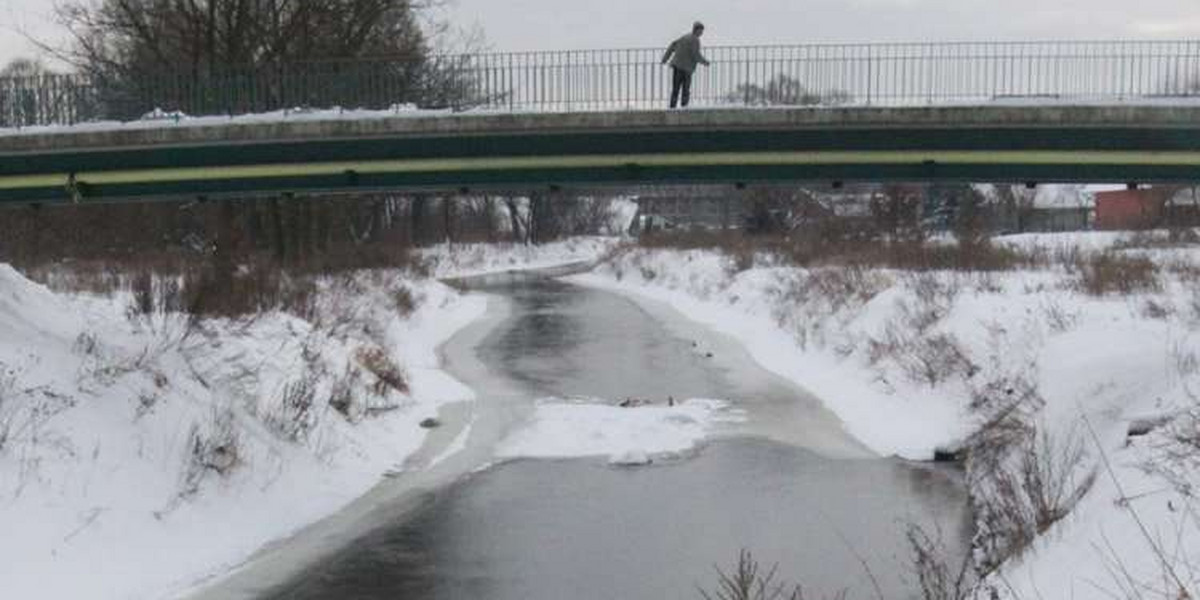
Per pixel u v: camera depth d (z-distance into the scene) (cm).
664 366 2284
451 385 2036
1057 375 1385
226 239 2342
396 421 1633
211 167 1891
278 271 2556
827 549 1060
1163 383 1186
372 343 2150
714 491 1284
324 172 1877
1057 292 2123
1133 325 1548
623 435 1585
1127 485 890
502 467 1413
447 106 1950
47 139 1884
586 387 2028
